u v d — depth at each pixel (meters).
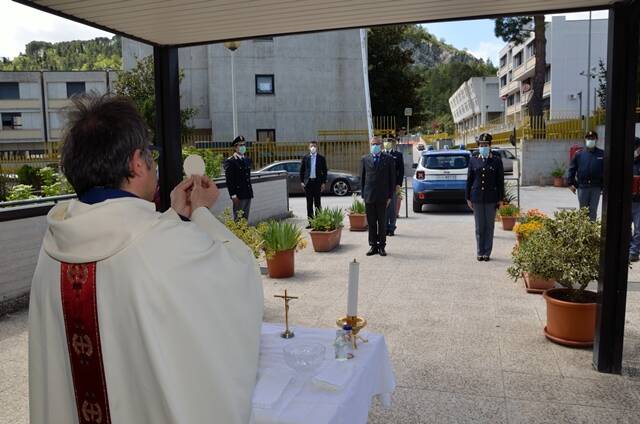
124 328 1.23
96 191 1.33
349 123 25.12
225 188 10.36
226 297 1.33
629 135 3.60
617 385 3.62
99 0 3.49
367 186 7.83
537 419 3.18
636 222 7.32
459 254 7.97
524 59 49.47
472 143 38.84
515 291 5.94
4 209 5.56
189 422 1.23
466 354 4.18
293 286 6.29
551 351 4.22
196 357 1.24
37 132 46.16
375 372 2.24
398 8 3.81
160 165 4.59
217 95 24.61
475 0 3.61
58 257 1.28
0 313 5.29
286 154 23.61
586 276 4.25
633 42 3.54
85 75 45.69
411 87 35.25
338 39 24.94
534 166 20.70
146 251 1.23
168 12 3.79
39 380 1.40
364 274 6.81
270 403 1.78
